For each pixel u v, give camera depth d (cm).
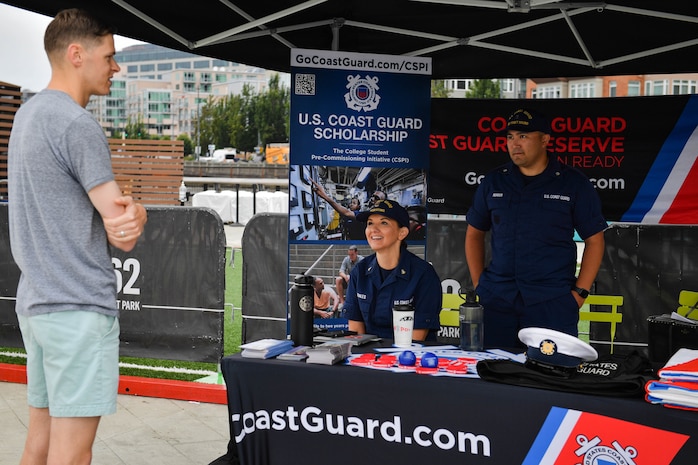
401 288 381
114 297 244
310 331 317
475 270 464
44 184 231
